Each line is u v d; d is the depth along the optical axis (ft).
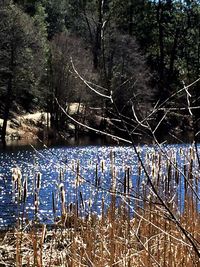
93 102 124.26
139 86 143.13
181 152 17.24
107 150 120.57
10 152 115.44
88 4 188.24
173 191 19.86
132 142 10.40
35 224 21.08
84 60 140.26
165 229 17.30
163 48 220.23
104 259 19.66
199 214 20.34
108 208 22.43
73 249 19.39
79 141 139.23
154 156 19.08
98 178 21.56
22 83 158.81
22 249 24.68
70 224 23.52
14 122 161.38
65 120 135.95
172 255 17.72
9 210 49.83
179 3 216.95
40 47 159.74
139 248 19.94
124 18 219.20
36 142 136.26
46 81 149.18
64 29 242.99
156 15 227.40
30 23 161.99
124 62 152.15
